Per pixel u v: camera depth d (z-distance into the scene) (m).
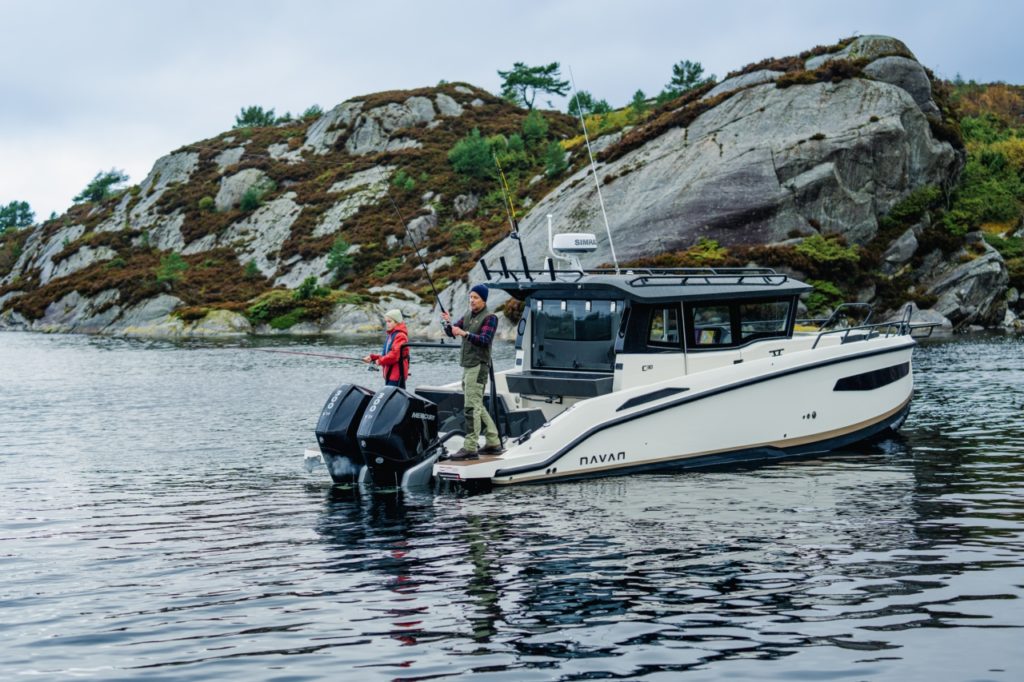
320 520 9.43
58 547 8.52
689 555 7.82
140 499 10.70
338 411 11.09
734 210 42.62
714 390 11.66
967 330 38.94
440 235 67.44
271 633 6.24
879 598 6.70
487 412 10.98
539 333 12.52
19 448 14.70
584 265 43.38
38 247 88.62
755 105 47.00
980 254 42.22
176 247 76.88
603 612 6.52
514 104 93.19
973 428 14.39
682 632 6.12
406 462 10.73
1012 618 6.27
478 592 6.99
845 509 9.40
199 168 87.94
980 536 8.28
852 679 5.38
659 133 49.78
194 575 7.58
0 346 44.00
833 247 40.06
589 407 11.05
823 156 42.75
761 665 5.58
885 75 46.75
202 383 25.28
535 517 9.26
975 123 66.44
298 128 94.62
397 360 11.44
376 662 5.73
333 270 64.88
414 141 83.56
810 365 12.41
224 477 12.08
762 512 9.33
